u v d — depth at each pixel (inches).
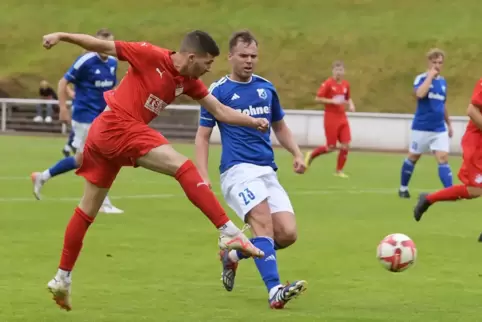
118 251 730.2
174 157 473.1
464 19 2982.3
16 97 2822.3
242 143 549.6
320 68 2859.3
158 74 480.1
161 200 1106.1
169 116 2436.0
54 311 511.5
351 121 2266.2
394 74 2797.7
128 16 3129.9
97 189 490.3
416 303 549.0
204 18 3088.1
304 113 2285.9
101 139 479.2
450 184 1171.9
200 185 470.9
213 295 565.3
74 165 914.1
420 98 1156.5
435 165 1781.5
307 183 1357.0
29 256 698.8
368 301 554.3
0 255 701.3
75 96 969.5
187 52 477.4
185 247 756.0
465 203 1158.3
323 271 659.4
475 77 2755.9
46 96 2581.2
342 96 1467.8
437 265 690.2
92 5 3203.7
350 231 872.9
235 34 560.4
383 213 1021.8
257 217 531.5
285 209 548.4
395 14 3036.4
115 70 973.8
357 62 2854.3
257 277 631.8
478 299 562.9
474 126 827.4
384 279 630.5
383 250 550.9
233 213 999.6
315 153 1494.8
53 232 827.4
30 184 1245.7
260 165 550.9
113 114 478.6
